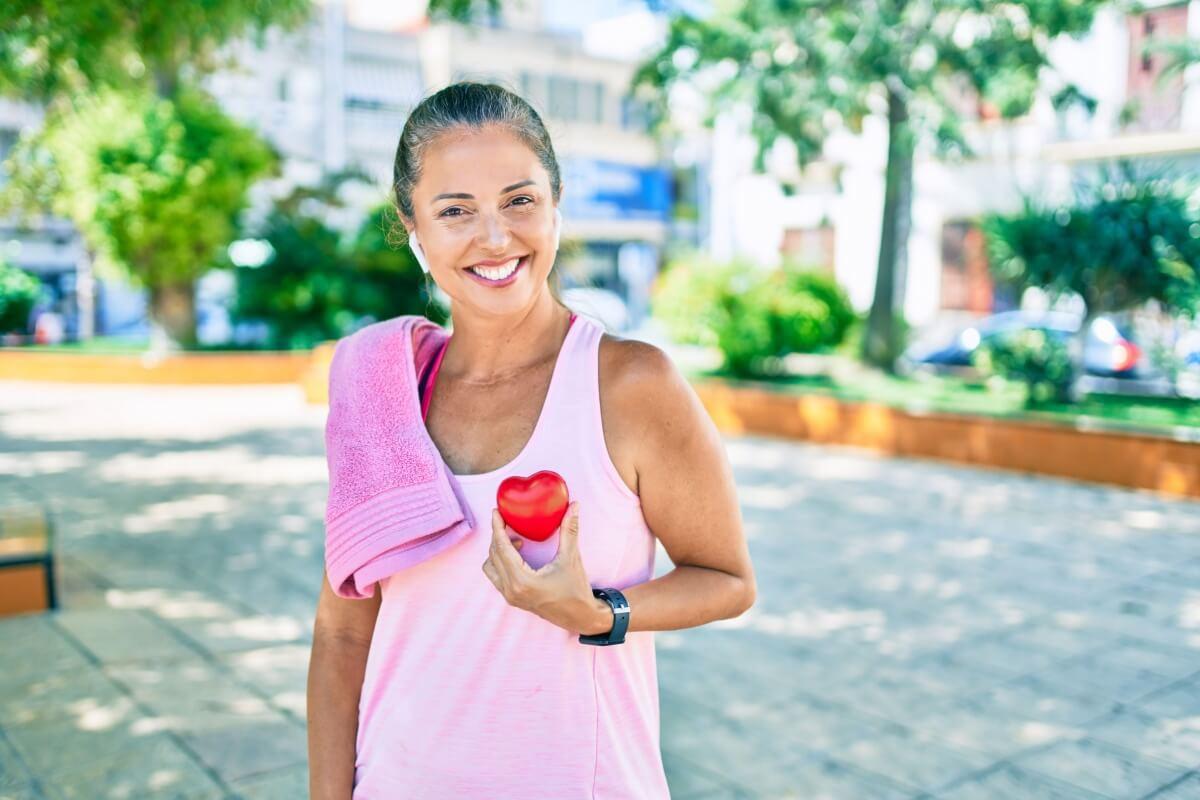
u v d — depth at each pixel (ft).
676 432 4.58
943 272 63.62
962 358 53.06
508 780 4.56
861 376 50.80
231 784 11.52
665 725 13.21
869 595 19.03
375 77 98.89
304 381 46.91
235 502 26.89
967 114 58.85
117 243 51.26
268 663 15.26
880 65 45.09
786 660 15.62
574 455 4.55
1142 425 33.71
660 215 115.85
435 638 4.65
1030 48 44.04
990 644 16.39
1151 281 36.27
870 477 31.17
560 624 4.25
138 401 47.73
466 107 4.62
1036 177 57.77
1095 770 12.05
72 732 12.80
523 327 4.84
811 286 51.72
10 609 17.43
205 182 50.42
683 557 4.74
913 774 11.91
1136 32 52.06
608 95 110.83
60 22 19.63
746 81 47.47
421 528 4.53
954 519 25.44
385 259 57.47
